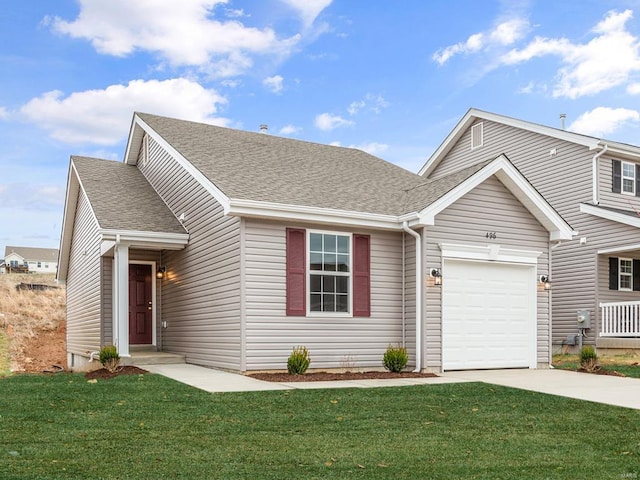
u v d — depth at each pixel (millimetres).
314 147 19328
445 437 6906
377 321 13789
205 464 5586
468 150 27219
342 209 13180
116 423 7340
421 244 13602
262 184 13555
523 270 14938
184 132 17344
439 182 14969
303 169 15969
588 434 7125
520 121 24281
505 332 14516
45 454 5820
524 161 24344
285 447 6301
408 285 13977
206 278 14148
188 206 15367
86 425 7195
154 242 14938
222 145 16703
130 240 14633
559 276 22703
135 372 12664
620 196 22047
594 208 20844
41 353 24562
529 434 7113
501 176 14406
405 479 5254
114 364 12992
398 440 6711
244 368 12266
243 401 8945
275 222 12875
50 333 28172
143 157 19266
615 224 20594
